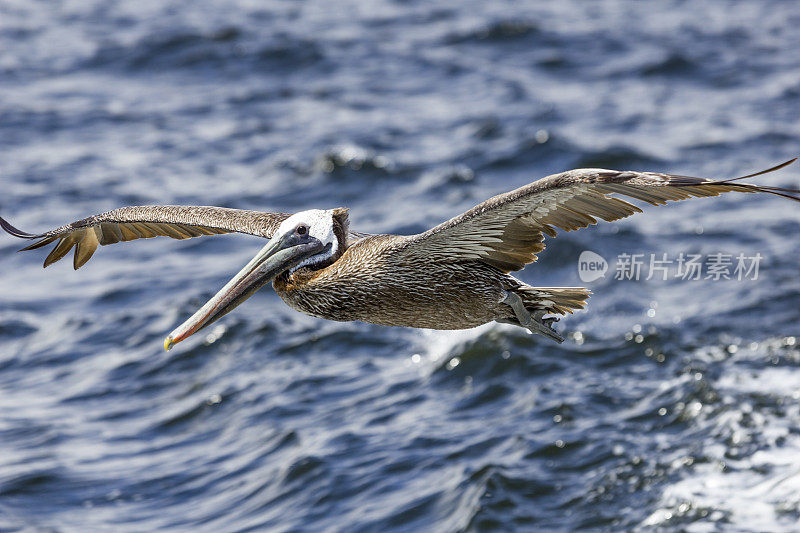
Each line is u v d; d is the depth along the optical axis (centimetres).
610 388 1453
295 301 874
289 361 1622
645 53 3388
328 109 2992
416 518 1207
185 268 2047
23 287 1984
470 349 1573
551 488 1234
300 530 1213
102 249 2170
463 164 2497
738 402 1366
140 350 1694
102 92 3253
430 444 1350
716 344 1562
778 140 2572
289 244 862
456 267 852
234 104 3097
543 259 1909
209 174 2558
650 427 1345
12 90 3259
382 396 1497
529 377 1504
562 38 3584
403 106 2989
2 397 1574
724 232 2022
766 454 1247
